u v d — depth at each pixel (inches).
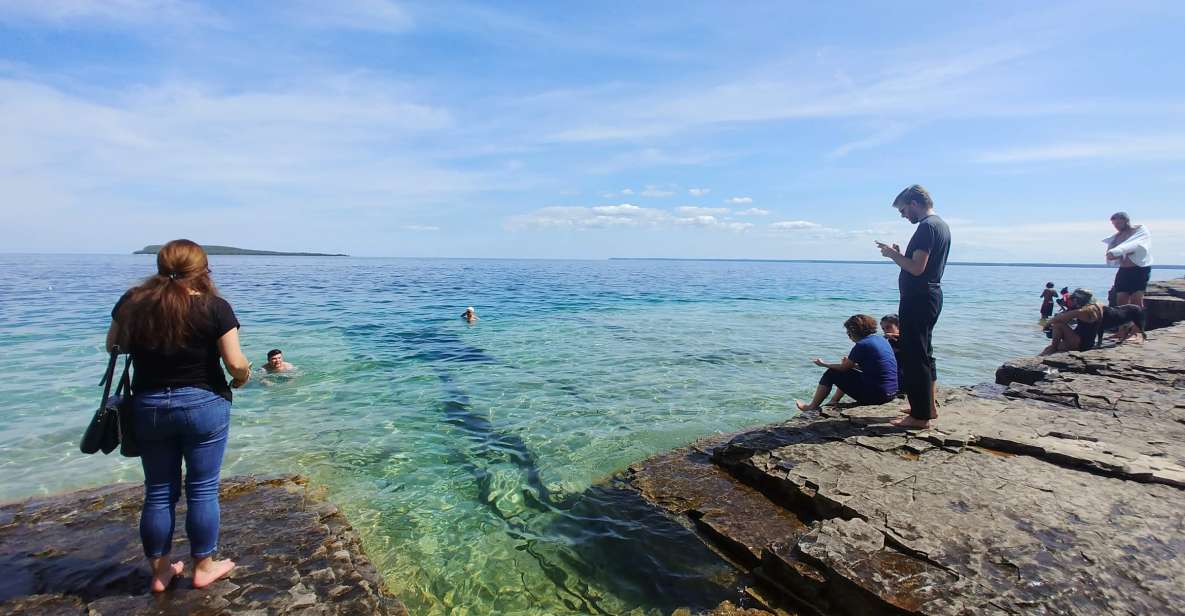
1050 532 142.5
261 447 269.4
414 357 492.1
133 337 107.6
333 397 359.3
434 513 204.1
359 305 941.8
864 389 259.6
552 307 959.0
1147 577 122.3
